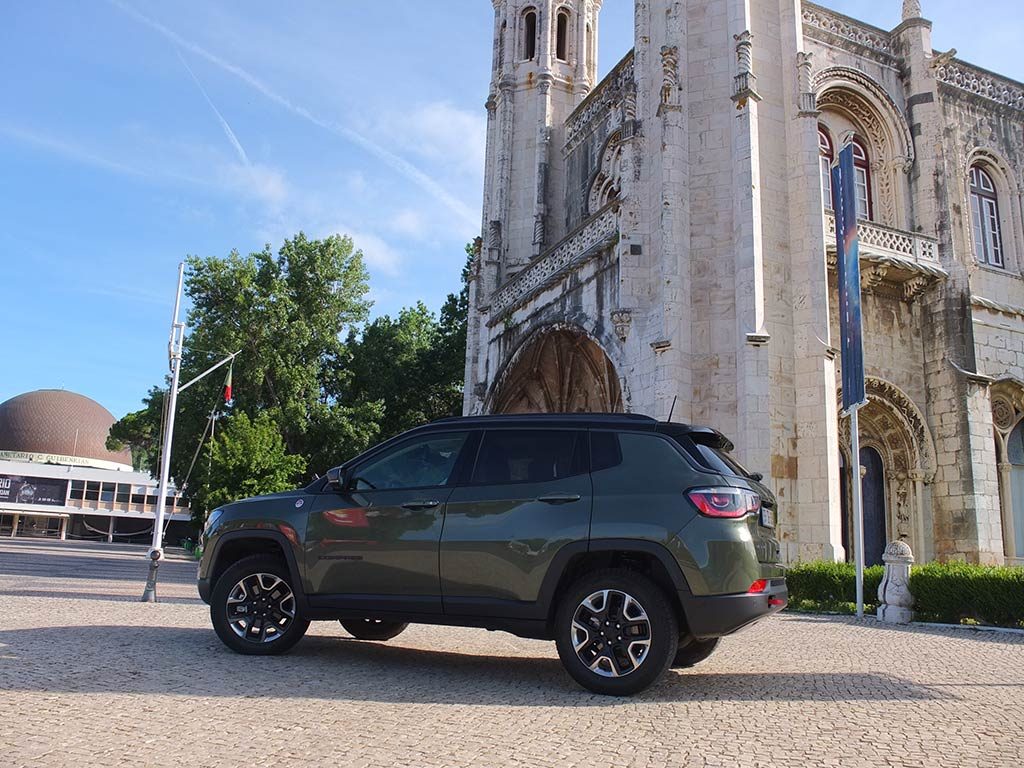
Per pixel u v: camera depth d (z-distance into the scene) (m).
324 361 44.94
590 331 21.88
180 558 42.66
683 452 6.84
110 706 5.46
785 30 20.41
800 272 19.06
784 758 4.72
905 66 23.16
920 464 20.98
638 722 5.51
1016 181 24.53
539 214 29.56
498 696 6.23
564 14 32.34
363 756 4.50
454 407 45.91
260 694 5.98
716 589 6.34
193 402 40.75
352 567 7.34
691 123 20.05
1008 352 22.66
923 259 21.36
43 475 82.81
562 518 6.77
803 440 18.25
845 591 15.15
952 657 9.19
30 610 11.50
